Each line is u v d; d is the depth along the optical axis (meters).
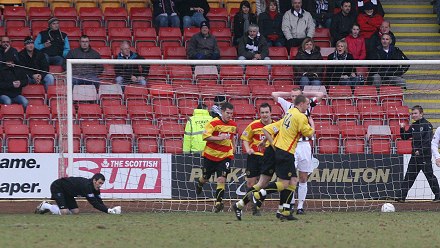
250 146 43.22
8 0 68.69
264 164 38.88
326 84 55.56
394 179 50.31
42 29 64.62
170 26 65.81
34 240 29.94
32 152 52.06
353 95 55.19
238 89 56.72
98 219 39.50
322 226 35.44
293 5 63.94
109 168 49.06
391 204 47.41
